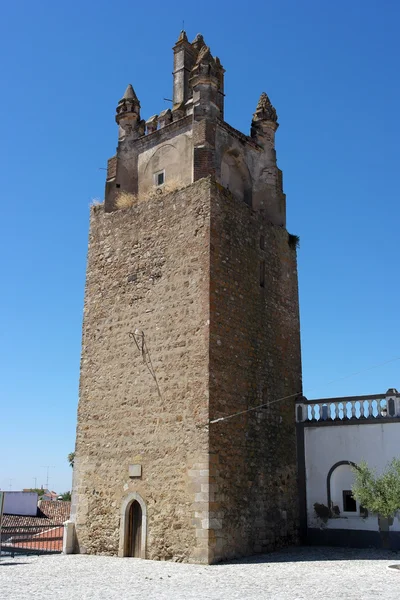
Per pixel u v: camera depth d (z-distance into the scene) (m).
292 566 19.02
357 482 22.03
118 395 24.02
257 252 25.86
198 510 20.23
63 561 20.84
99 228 27.14
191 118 25.77
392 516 22.12
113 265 26.00
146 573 17.75
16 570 18.62
